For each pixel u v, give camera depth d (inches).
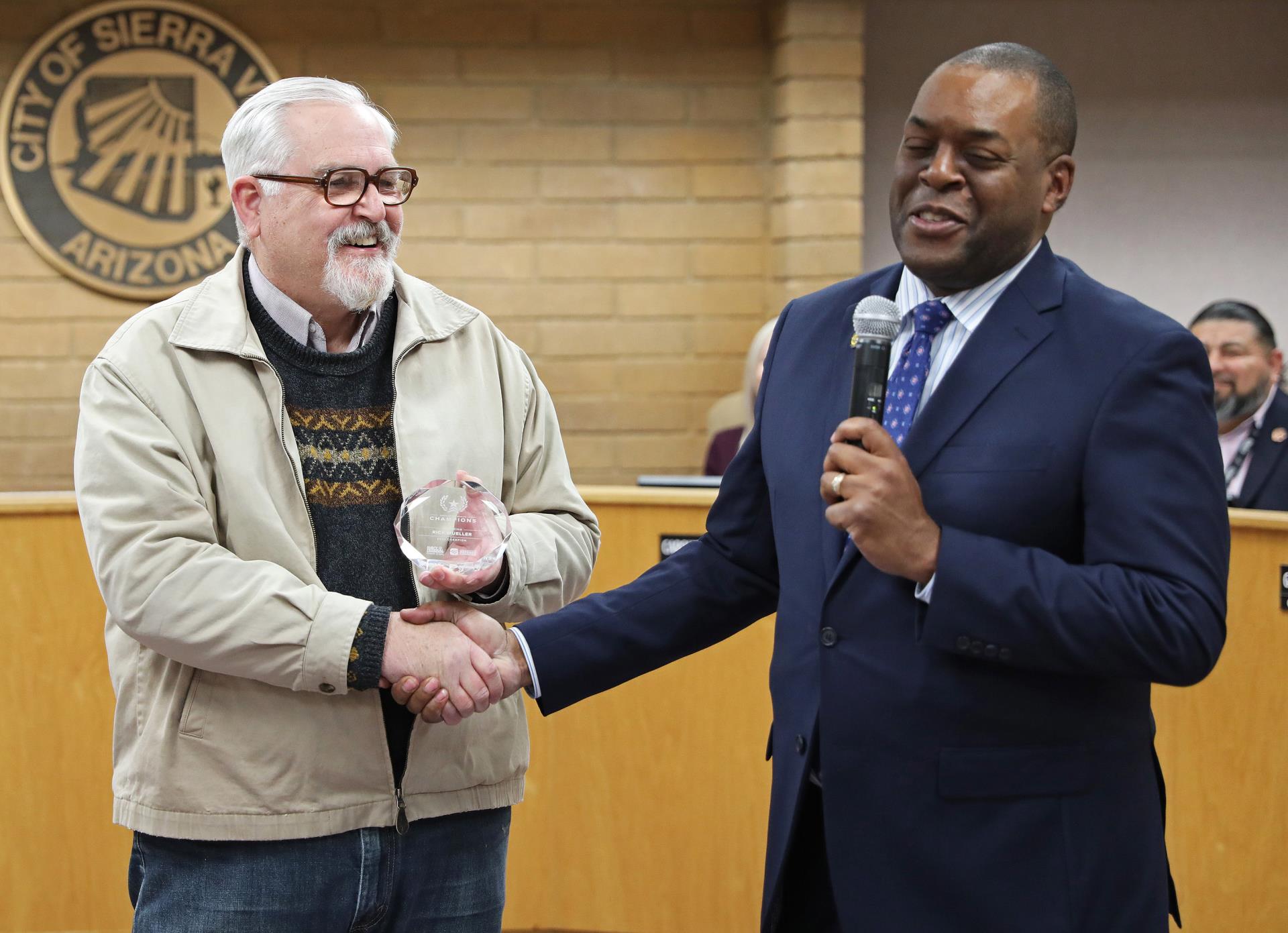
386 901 71.9
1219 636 55.6
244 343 70.4
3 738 100.0
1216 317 141.6
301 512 70.6
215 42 176.4
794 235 178.4
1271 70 189.8
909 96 189.8
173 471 68.3
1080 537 58.3
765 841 105.7
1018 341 59.4
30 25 175.3
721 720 106.7
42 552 100.0
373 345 74.7
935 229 58.8
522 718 77.7
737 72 184.7
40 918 100.7
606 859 108.5
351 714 70.2
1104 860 57.9
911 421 61.6
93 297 177.9
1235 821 98.7
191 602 66.4
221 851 69.4
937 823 58.1
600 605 71.5
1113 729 59.3
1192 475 56.2
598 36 183.3
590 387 186.7
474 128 183.2
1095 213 193.3
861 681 59.6
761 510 70.6
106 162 175.9
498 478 76.1
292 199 70.6
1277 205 191.6
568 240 185.0
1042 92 58.1
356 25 180.7
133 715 70.9
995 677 57.9
